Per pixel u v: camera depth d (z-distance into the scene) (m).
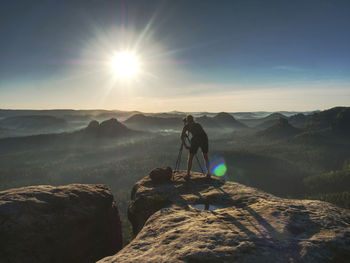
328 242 3.05
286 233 3.37
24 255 4.61
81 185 7.66
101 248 6.84
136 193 7.30
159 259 2.91
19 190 5.82
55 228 5.33
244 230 3.56
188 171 7.70
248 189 6.27
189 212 4.89
